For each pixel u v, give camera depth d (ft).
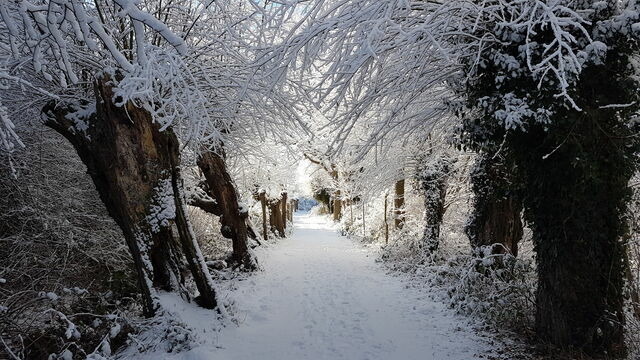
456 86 21.95
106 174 20.67
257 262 40.70
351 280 35.63
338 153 23.93
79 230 27.99
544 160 17.85
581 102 16.20
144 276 20.62
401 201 54.95
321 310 26.02
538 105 16.17
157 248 22.00
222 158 36.63
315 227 112.78
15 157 26.27
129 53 24.80
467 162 38.27
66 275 25.59
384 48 18.48
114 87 19.90
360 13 16.83
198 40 28.99
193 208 49.47
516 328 20.24
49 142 28.07
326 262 46.37
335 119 22.53
